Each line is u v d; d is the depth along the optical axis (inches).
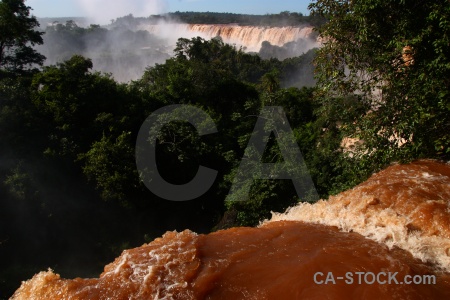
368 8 370.3
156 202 1067.3
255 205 733.9
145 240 1011.9
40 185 979.3
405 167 379.6
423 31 344.2
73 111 1093.8
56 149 1057.5
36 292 235.0
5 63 1429.6
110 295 223.5
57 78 1124.5
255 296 219.9
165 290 223.5
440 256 261.4
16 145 1001.5
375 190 332.2
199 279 230.2
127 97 1246.9
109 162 981.8
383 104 398.6
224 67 1790.1
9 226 903.7
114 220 1032.8
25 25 1375.5
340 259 247.8
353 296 214.7
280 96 1186.0
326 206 344.8
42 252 929.5
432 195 318.3
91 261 956.6
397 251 265.1
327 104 465.4
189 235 283.3
